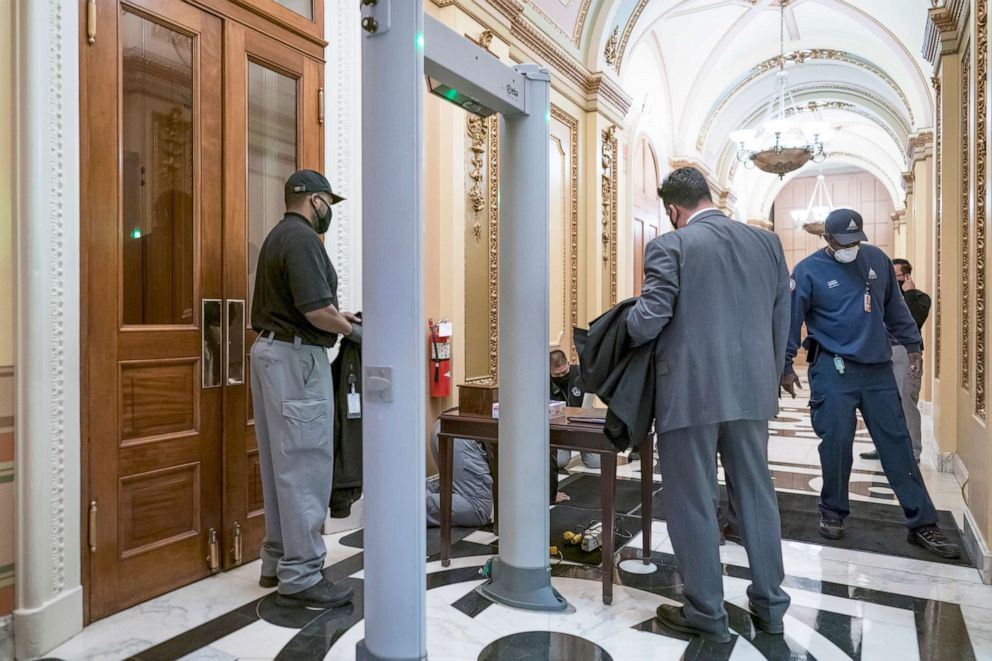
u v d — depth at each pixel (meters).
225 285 2.77
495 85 2.25
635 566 2.83
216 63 2.75
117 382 2.36
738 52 9.12
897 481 3.10
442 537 2.83
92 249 2.28
